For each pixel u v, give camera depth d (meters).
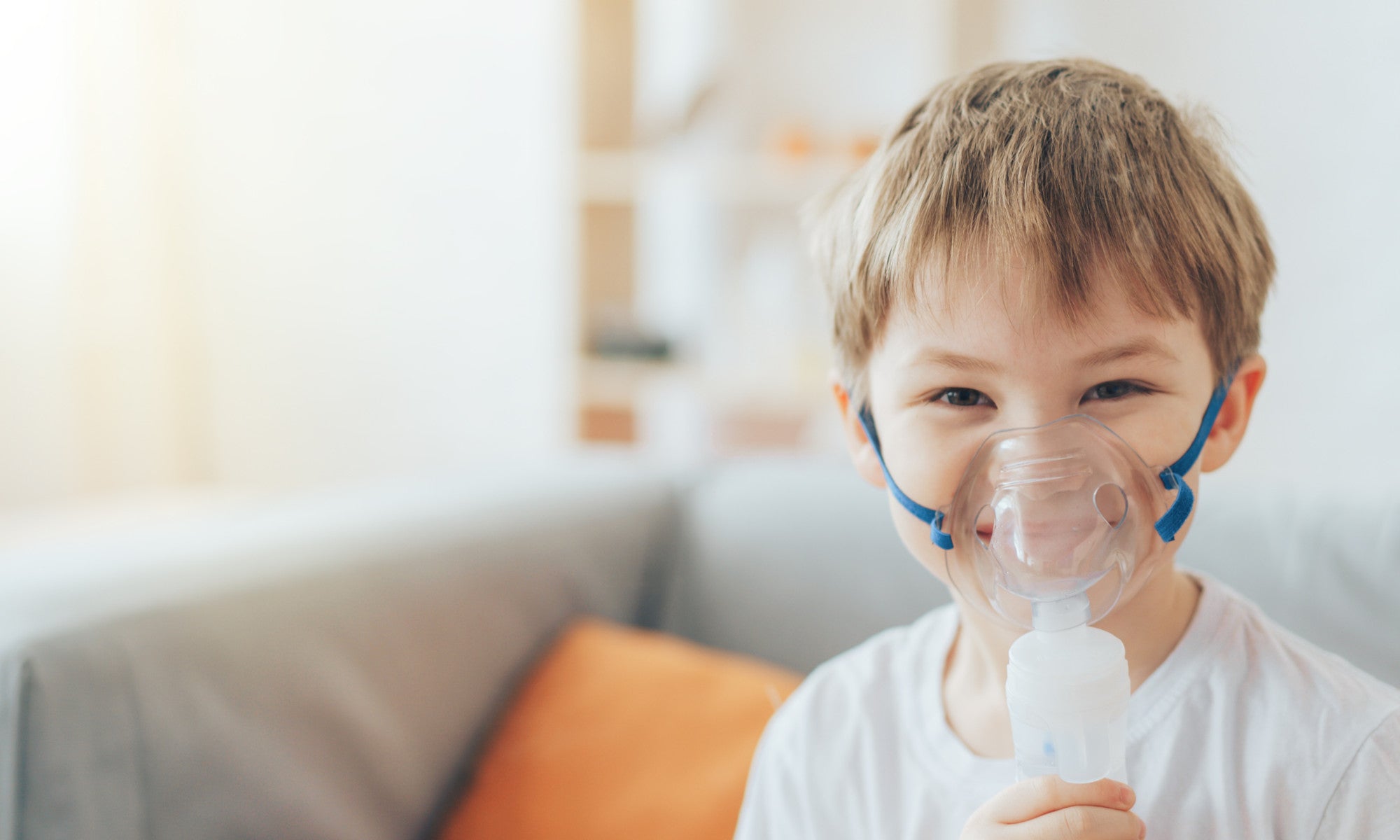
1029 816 0.54
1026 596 0.55
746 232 2.85
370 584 1.15
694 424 2.97
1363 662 0.93
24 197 2.44
